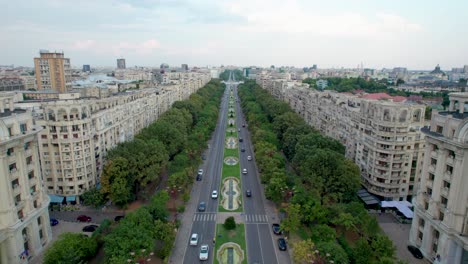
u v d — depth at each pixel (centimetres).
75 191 15412
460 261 10044
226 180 18612
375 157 15800
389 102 16338
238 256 11531
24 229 11075
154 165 15600
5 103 11381
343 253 9769
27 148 11438
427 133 11100
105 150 17862
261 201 16000
